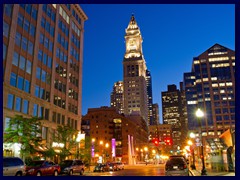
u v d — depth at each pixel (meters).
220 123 160.50
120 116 129.12
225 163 29.48
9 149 39.81
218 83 166.75
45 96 55.03
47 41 57.56
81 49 76.31
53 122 56.53
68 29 68.56
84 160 58.66
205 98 166.25
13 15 45.62
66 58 66.44
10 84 43.62
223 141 33.41
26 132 37.25
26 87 48.59
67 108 64.31
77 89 72.00
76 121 69.31
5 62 42.69
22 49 48.09
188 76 184.00
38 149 42.84
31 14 51.91
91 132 128.12
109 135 126.31
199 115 27.56
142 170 48.34
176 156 24.77
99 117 129.25
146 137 174.75
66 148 51.41
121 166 52.62
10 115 42.41
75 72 71.50
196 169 39.81
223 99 163.88
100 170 44.88
